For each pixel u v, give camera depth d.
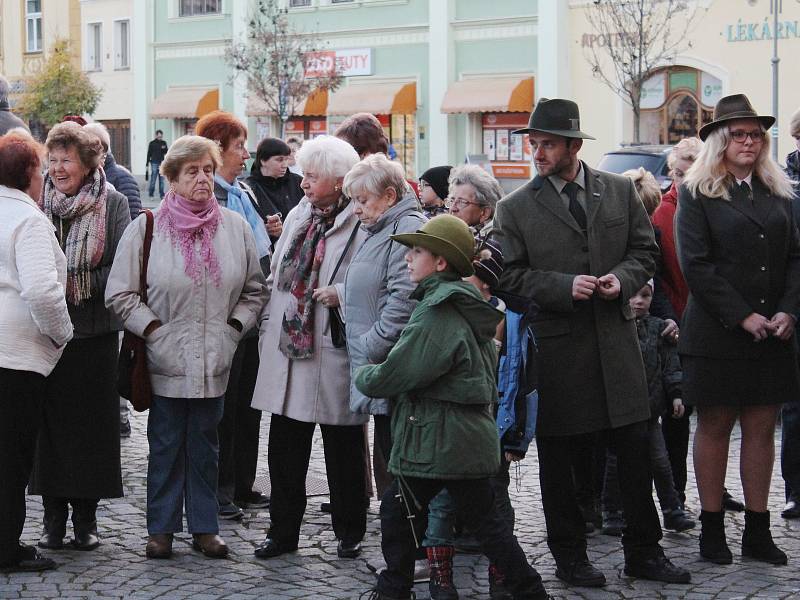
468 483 6.30
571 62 36.12
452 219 6.30
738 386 7.41
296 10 41.78
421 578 7.11
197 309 7.45
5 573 7.14
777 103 29.72
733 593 6.88
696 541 7.96
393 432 6.37
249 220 8.80
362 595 6.77
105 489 7.61
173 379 7.44
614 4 33.25
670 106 33.97
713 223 7.44
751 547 7.56
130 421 11.52
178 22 45.50
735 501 8.72
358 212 7.20
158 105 45.53
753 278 7.42
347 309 7.19
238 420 8.68
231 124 8.73
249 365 8.64
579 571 7.05
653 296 8.61
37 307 6.86
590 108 35.75
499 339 6.93
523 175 37.69
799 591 6.92
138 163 47.47
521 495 9.05
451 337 6.13
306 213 7.71
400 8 39.56
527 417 6.82
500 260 6.79
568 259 7.14
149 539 7.57
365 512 7.65
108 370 7.69
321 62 41.22
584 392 7.08
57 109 45.84
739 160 7.41
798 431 8.45
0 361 6.97
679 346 7.64
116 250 7.52
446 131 38.97
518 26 37.22
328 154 7.48
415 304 6.90
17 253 6.92
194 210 7.54
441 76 38.69
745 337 7.41
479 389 6.20
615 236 7.21
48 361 7.13
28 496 8.91
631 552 7.18
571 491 7.14
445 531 6.79
